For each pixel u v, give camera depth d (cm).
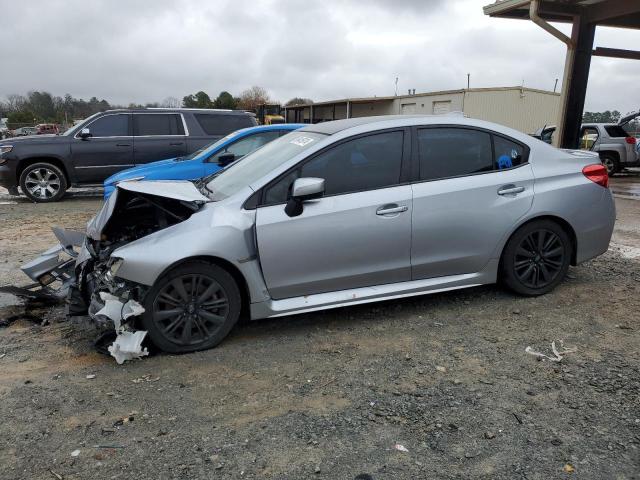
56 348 402
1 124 6134
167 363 379
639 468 264
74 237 486
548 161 479
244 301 423
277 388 344
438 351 393
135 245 377
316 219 404
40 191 1132
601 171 498
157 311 381
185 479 260
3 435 295
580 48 1289
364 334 423
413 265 440
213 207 399
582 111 1332
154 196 427
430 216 434
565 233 487
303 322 449
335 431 297
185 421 308
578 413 311
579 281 539
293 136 482
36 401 328
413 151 437
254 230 395
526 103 3216
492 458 273
